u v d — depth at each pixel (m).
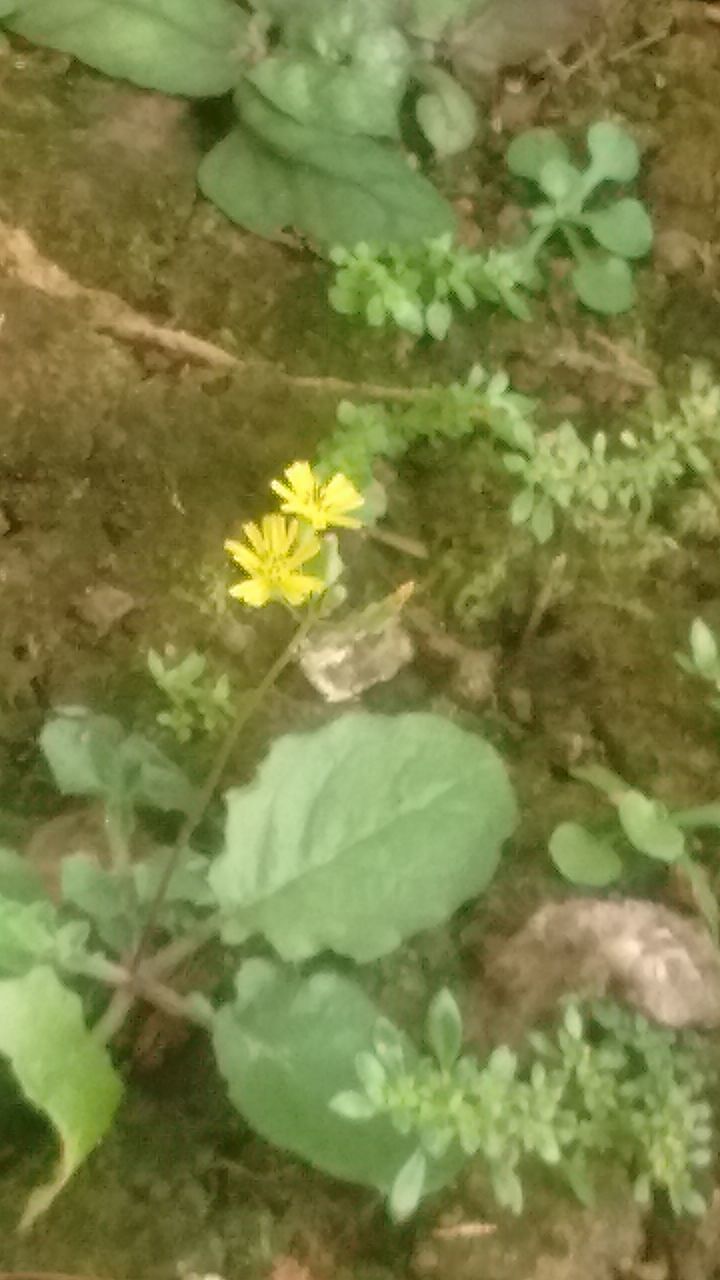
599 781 0.33
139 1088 0.31
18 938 0.31
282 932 0.31
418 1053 0.31
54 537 0.33
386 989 0.32
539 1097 0.31
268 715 0.33
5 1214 0.31
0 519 0.33
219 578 0.34
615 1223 0.31
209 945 0.32
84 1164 0.31
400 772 0.32
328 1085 0.31
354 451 0.34
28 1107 0.31
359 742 0.32
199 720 0.33
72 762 0.32
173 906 0.32
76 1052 0.30
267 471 0.34
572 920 0.32
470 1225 0.31
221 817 0.33
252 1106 0.31
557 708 0.34
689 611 0.34
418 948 0.32
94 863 0.31
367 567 0.34
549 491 0.34
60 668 0.33
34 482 0.34
